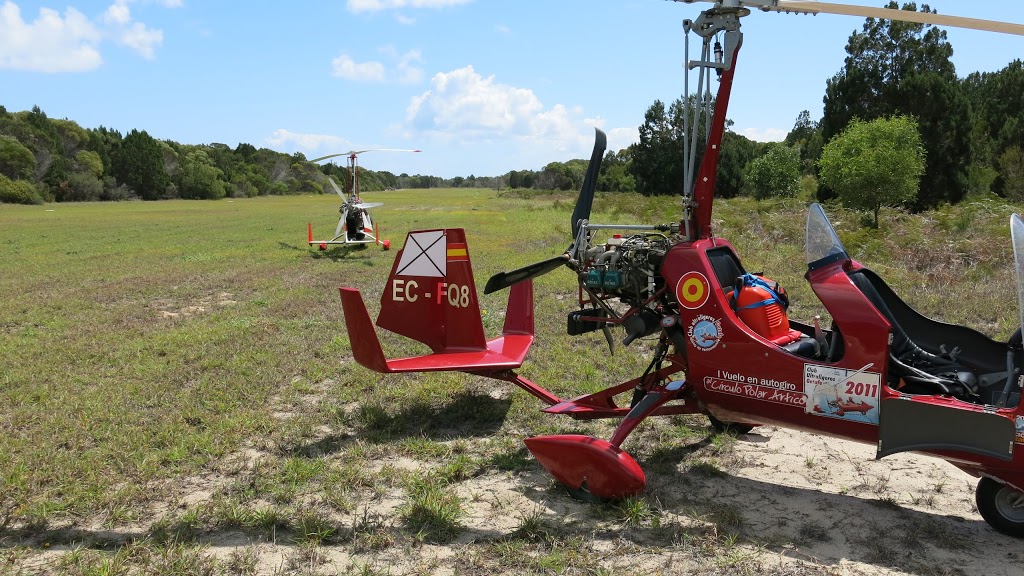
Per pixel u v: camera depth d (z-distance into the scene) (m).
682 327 4.09
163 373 6.01
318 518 3.45
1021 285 3.12
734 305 3.90
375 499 3.73
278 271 13.11
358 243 17.17
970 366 3.71
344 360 6.50
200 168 81.06
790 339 3.91
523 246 16.45
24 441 4.45
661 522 3.46
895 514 3.55
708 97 3.88
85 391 5.54
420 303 5.21
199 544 3.22
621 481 3.53
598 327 4.55
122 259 15.59
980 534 3.34
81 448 4.38
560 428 4.81
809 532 3.34
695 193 4.01
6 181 60.66
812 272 3.67
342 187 111.19
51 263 14.89
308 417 4.98
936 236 13.00
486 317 8.32
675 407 4.21
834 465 4.21
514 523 3.47
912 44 33.69
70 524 3.45
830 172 18.25
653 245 4.10
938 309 7.75
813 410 3.50
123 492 3.72
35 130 72.62
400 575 2.97
